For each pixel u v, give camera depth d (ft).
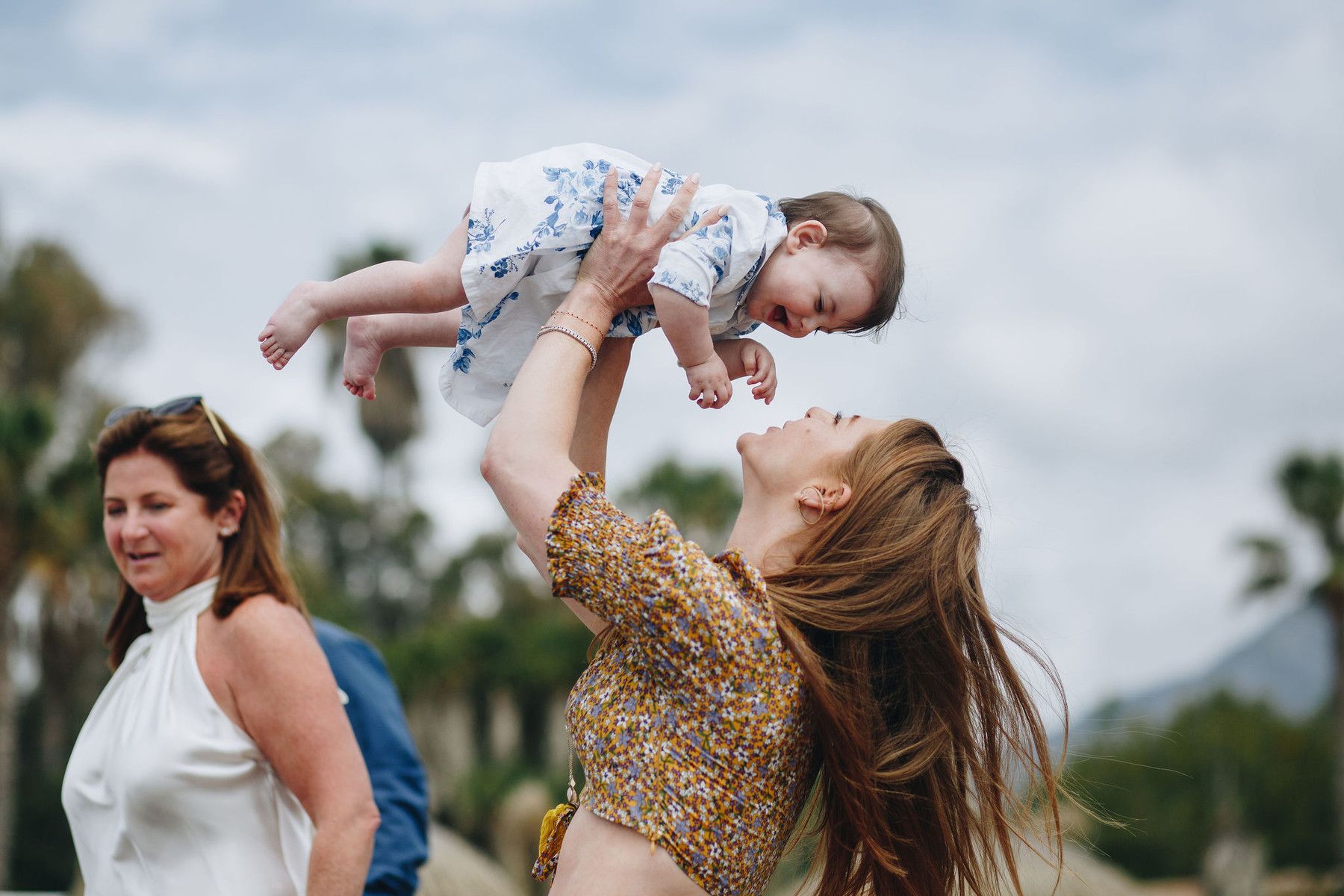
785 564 6.68
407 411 113.60
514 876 62.75
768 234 7.64
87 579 63.16
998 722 6.63
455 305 7.23
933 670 6.43
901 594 6.37
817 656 6.03
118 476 8.38
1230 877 78.59
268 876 7.86
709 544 82.99
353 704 9.86
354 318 8.07
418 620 112.68
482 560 107.24
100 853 7.96
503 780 73.36
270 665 7.84
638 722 5.80
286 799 8.14
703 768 5.68
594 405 7.30
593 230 7.00
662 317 6.87
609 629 6.47
